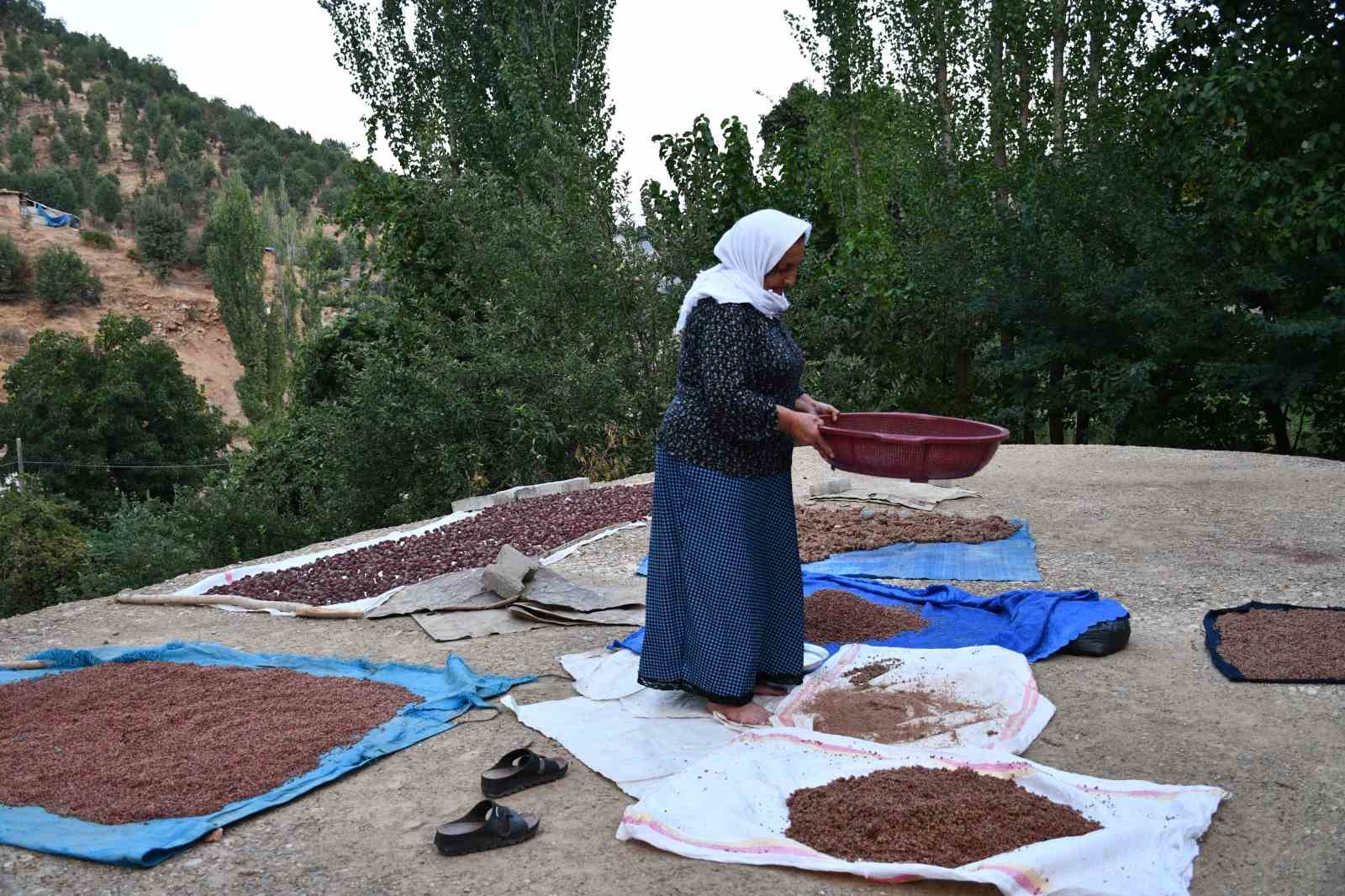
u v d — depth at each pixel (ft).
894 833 8.90
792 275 12.00
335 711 12.84
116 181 370.32
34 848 9.47
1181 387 47.62
